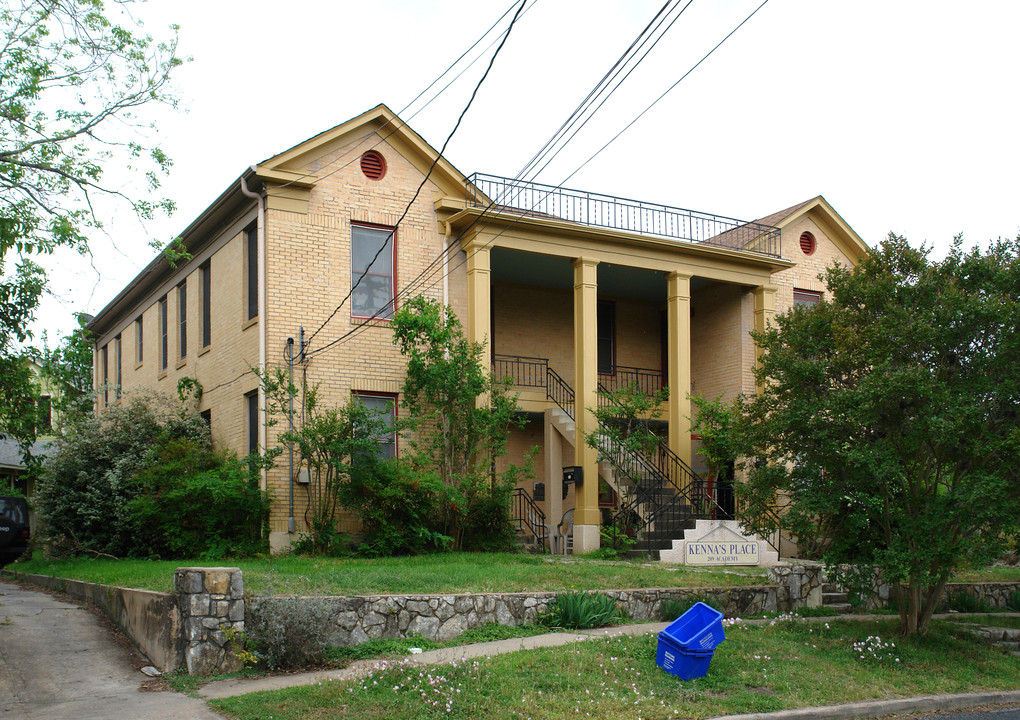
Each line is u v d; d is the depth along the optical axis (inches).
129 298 1006.4
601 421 740.7
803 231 900.6
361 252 719.1
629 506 709.9
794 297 885.2
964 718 358.9
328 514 657.0
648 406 742.5
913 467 459.8
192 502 657.6
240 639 380.5
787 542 733.3
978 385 437.7
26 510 876.6
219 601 381.1
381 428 662.5
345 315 699.4
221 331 759.7
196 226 781.3
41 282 433.7
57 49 448.1
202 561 613.3
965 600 621.0
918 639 461.1
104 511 745.0
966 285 464.8
